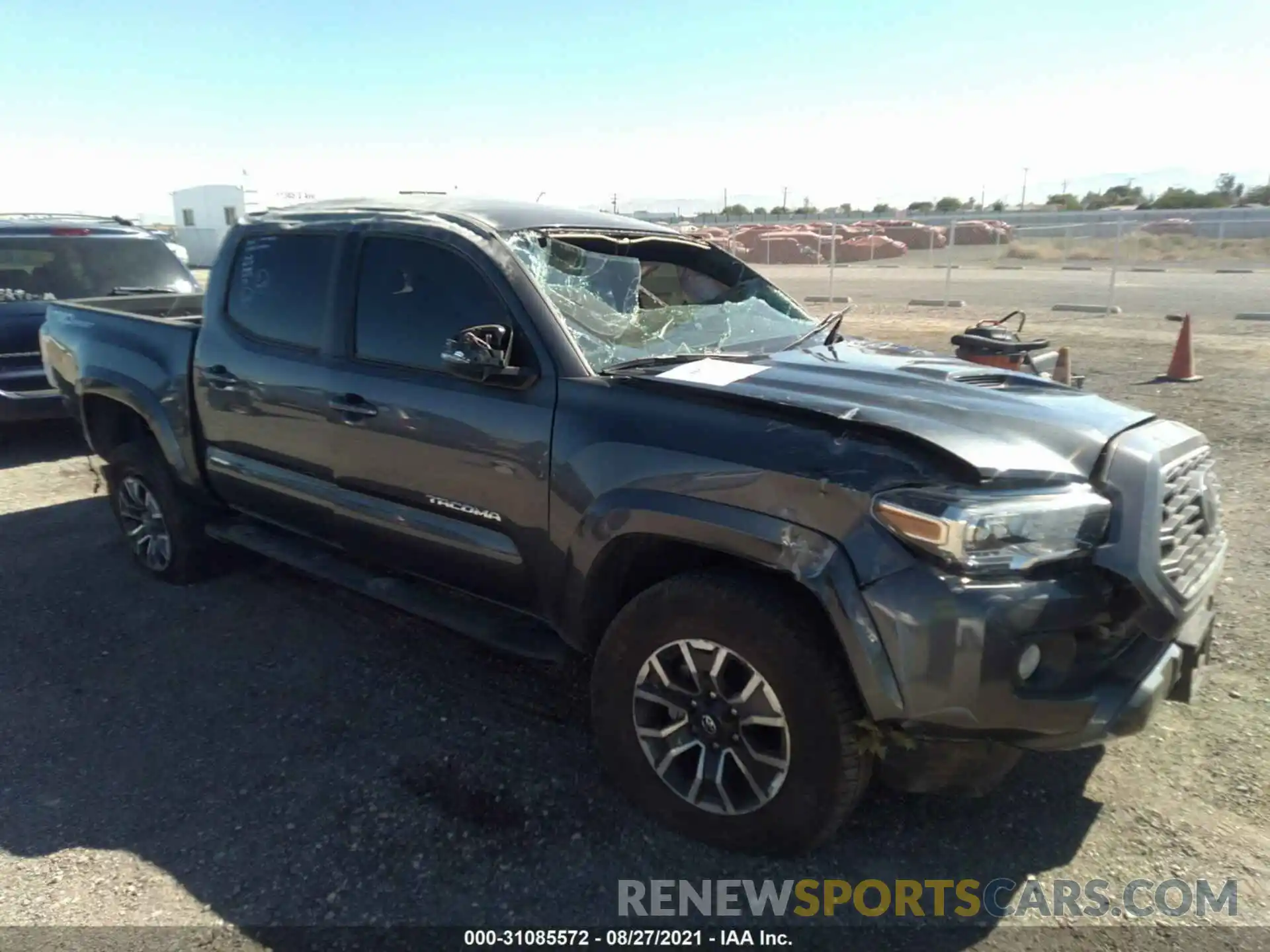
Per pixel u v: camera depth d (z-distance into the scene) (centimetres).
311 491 412
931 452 258
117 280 880
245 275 446
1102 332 1410
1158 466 274
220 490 475
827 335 418
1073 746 260
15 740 367
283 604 493
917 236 3900
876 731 263
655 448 295
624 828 308
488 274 349
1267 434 790
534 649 339
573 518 313
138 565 545
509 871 289
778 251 3412
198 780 338
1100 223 3180
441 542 361
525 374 328
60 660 433
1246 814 312
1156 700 266
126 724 377
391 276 381
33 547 584
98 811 321
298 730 371
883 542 253
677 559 312
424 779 335
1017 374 358
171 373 474
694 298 411
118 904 276
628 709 307
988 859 294
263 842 303
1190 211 3897
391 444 368
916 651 248
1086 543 260
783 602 272
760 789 283
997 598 246
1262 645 428
